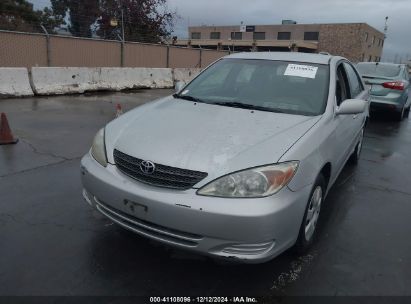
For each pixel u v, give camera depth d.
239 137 2.99
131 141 3.05
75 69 12.04
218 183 2.63
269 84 4.07
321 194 3.49
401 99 10.06
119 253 3.24
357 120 4.95
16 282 2.81
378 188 5.14
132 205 2.80
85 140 6.63
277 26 72.75
